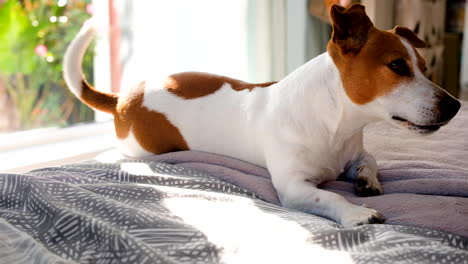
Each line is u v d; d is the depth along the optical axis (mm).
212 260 933
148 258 897
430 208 1185
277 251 965
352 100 1315
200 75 1706
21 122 2580
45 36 2619
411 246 975
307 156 1402
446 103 1227
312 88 1401
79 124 2398
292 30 2920
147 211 1096
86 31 1759
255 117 1514
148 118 1646
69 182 1290
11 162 1926
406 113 1252
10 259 926
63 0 2660
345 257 931
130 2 2453
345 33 1280
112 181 1344
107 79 2582
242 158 1565
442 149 1736
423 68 1313
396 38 1309
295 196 1320
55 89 2646
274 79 2748
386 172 1478
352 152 1506
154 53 2457
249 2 2627
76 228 1027
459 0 4207
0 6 2447
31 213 1130
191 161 1533
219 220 1100
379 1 2951
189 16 2500
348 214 1185
